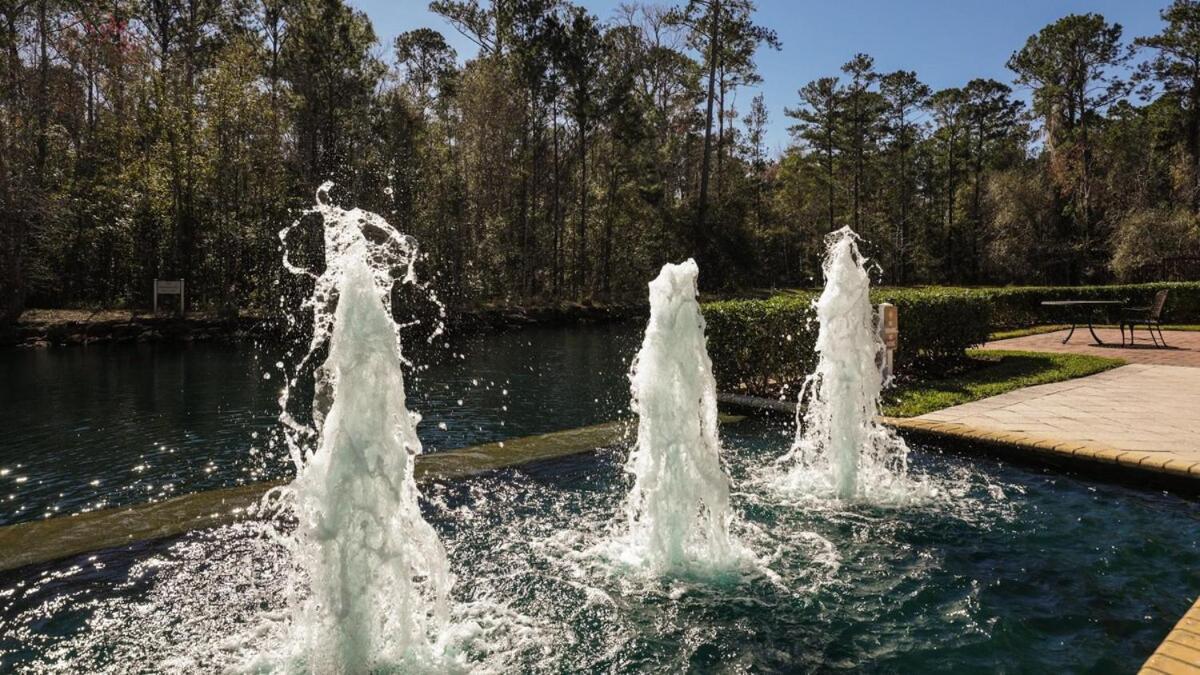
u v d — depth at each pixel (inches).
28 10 821.9
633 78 1172.5
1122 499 155.6
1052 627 100.4
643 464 130.6
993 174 1454.2
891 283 1533.0
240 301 817.5
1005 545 131.5
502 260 1051.3
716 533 127.0
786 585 116.3
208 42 1015.0
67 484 198.5
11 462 223.0
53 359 557.0
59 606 108.3
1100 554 126.0
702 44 1194.0
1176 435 188.2
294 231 809.5
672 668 91.7
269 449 240.5
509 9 1103.0
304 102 878.4
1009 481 171.5
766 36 1144.2
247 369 487.8
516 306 984.3
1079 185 1248.2
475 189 1122.0
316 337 99.7
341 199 860.6
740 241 1191.6
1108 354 378.0
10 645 97.5
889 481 172.1
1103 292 606.5
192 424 286.2
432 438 259.1
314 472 92.4
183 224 823.1
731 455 202.8
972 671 89.7
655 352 129.0
